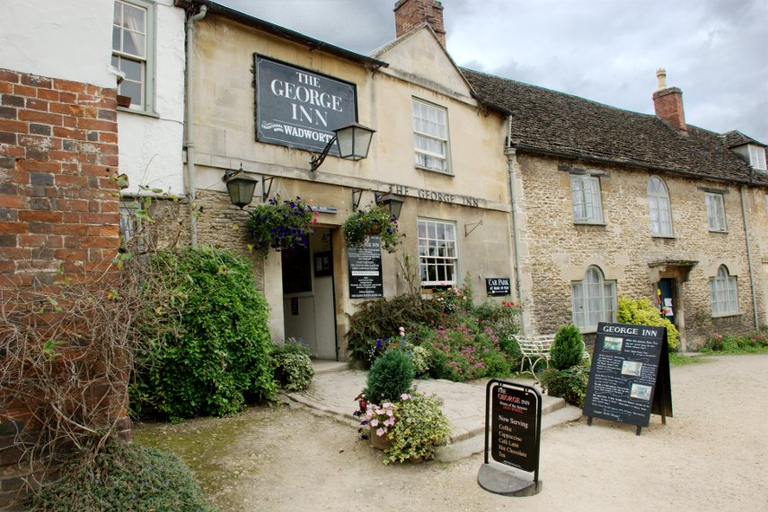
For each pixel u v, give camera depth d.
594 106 17.91
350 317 9.23
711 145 20.16
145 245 3.75
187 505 3.27
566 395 7.02
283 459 4.85
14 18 3.19
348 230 9.05
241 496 4.07
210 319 6.07
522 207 12.71
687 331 15.95
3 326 2.90
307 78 9.00
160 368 5.89
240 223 7.80
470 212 11.69
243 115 8.07
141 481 3.19
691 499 4.08
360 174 9.65
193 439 5.29
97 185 3.35
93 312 3.16
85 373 3.17
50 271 3.14
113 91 3.50
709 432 5.93
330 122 9.26
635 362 6.23
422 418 4.88
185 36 7.48
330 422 5.96
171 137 7.13
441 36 12.65
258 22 8.16
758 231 19.36
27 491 3.00
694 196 17.12
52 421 3.09
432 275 10.80
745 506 3.95
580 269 13.52
